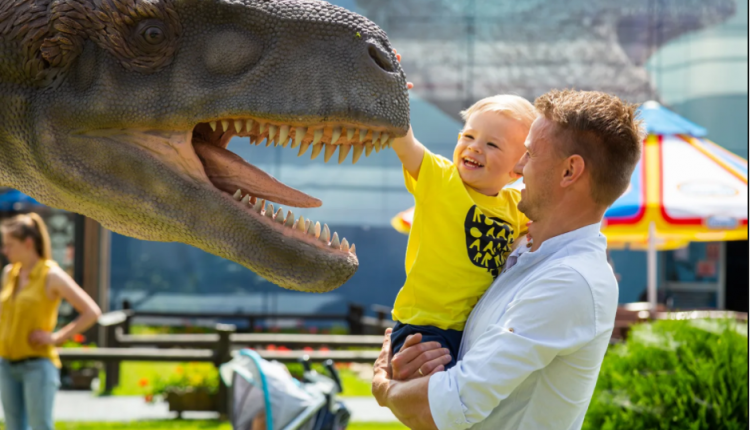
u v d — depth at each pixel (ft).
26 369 18.12
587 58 56.03
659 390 15.26
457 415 6.68
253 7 7.64
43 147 7.70
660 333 16.46
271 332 52.95
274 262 7.51
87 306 18.29
